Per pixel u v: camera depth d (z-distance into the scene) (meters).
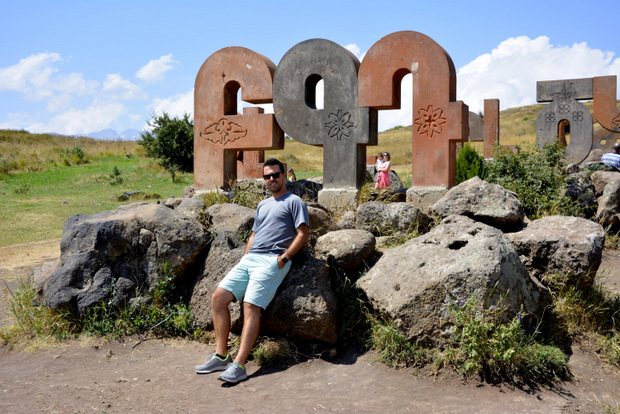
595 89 17.25
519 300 4.57
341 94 8.05
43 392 4.13
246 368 4.62
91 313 5.49
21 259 10.75
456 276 4.49
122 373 4.55
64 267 5.64
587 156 17.44
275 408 3.79
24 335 5.55
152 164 29.56
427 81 7.57
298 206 4.77
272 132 8.59
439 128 7.53
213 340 5.16
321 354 4.78
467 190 6.56
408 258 5.07
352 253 5.38
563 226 5.61
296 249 4.67
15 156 34.44
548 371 4.23
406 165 35.72
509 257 4.66
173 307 5.60
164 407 3.82
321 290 4.91
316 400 3.93
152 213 5.80
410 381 4.23
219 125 8.99
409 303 4.55
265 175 4.88
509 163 8.99
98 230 5.69
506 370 4.20
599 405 3.85
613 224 8.77
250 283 4.57
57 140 53.97
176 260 5.61
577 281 5.18
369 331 4.89
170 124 29.36
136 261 5.71
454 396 3.96
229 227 6.13
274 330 4.95
